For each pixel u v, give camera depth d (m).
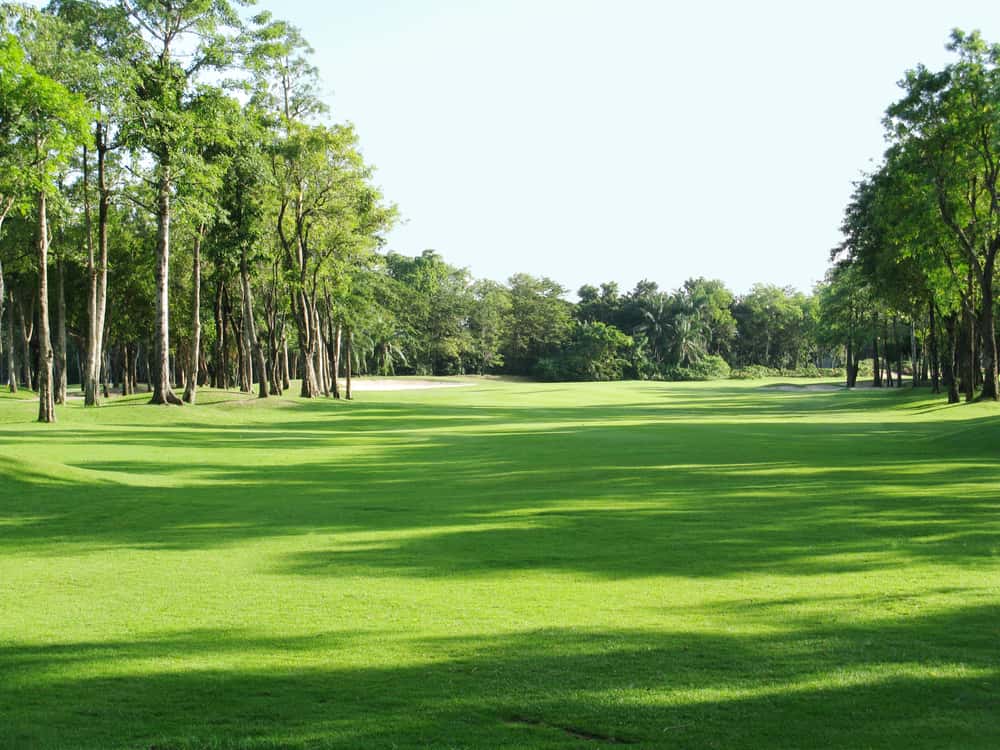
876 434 29.47
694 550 9.80
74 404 43.31
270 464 20.83
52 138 26.66
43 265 32.44
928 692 5.21
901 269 50.12
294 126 47.47
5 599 7.92
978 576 8.37
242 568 9.21
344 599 7.80
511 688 5.41
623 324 137.25
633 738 4.59
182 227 43.44
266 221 49.91
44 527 11.98
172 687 5.51
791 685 5.38
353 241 53.88
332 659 6.06
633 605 7.46
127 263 55.59
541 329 127.00
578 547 10.05
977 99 39.31
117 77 32.81
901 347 91.62
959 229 41.34
